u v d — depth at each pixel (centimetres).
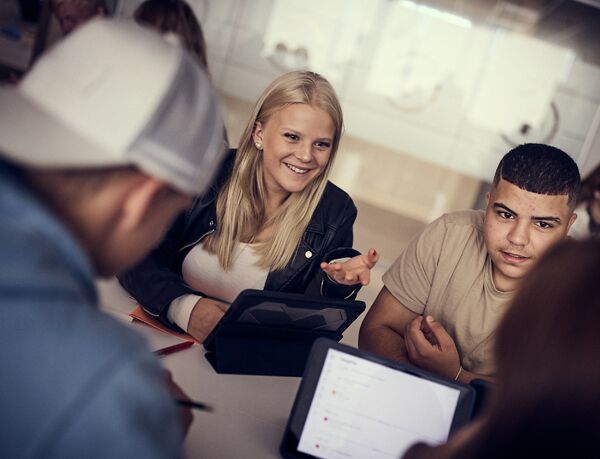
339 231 175
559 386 48
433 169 408
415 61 392
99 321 47
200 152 59
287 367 137
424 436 103
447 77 394
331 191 180
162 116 55
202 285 171
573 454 48
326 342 103
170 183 57
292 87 156
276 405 122
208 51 386
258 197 169
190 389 118
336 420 103
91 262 59
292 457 102
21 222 47
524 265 149
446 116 400
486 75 391
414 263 172
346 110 399
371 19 385
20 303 43
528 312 51
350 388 103
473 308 164
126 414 43
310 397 103
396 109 399
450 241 168
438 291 168
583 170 395
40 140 52
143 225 60
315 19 385
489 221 151
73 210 54
